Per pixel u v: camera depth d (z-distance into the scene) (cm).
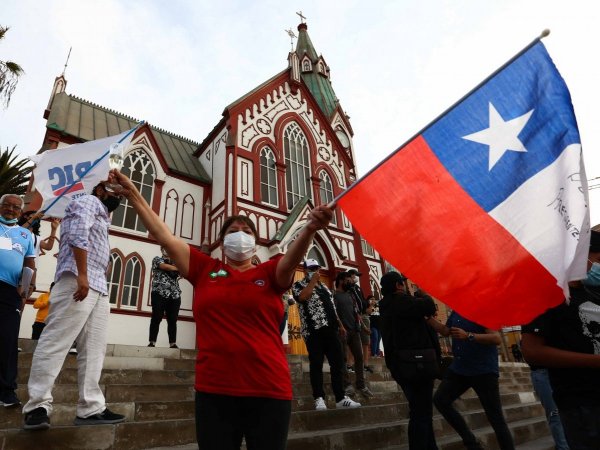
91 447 338
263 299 226
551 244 246
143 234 1367
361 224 297
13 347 375
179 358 702
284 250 1463
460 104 308
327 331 575
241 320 220
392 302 421
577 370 228
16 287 390
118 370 521
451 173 294
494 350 438
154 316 762
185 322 1335
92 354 366
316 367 557
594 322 230
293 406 546
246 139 1650
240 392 203
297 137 1867
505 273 257
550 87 277
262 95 1797
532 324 242
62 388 441
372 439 470
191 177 1614
